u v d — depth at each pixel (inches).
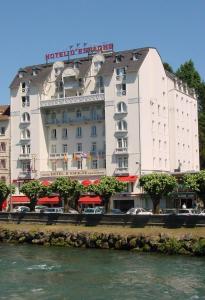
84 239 3065.9
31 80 4940.9
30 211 4124.0
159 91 4729.3
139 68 4441.4
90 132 4736.7
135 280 2025.1
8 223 3779.5
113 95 4539.9
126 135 4463.6
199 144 5669.3
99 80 4694.9
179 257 2568.9
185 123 5167.3
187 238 2679.6
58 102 4798.2
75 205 4013.3
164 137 4793.3
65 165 4830.2
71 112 4847.4
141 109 4426.7
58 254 2768.2
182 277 2055.9
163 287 1900.8
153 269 2239.2
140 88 4436.5
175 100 4936.0
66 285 1961.1
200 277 2049.7
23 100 4975.4
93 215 3353.8
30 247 3112.7
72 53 5044.3
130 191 4399.6
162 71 4805.6
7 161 5002.5
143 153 4409.5
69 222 3474.4
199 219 2898.6
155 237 2783.0
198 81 5925.2
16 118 4985.2
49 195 4279.0
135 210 3917.3
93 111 4736.7
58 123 4862.2
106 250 2896.2
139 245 2832.2
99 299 1745.8
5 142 5027.1
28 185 4104.3
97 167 4662.9
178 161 4931.1
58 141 4891.7
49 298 1766.7
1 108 5349.4
